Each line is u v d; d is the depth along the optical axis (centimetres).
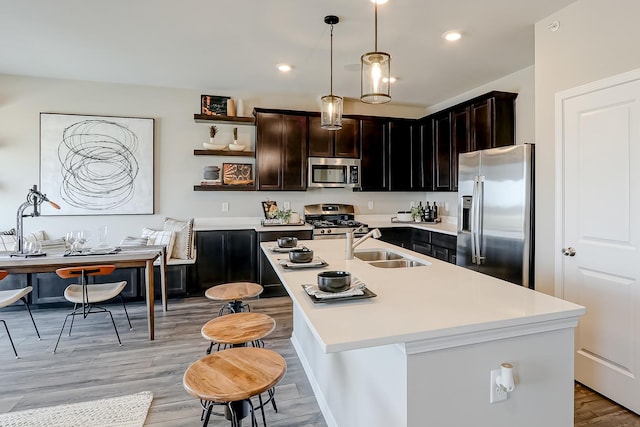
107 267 285
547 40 264
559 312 131
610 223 220
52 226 429
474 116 409
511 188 299
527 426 133
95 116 434
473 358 125
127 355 280
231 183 479
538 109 271
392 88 450
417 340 114
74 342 304
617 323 218
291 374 252
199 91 467
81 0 248
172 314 372
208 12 265
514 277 296
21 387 235
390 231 490
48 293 386
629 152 208
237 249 440
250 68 385
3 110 411
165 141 461
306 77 414
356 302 143
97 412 208
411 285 169
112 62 370
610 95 219
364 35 301
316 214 512
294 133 470
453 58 352
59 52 343
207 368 147
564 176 250
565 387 138
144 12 265
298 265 202
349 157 492
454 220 496
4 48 334
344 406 177
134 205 450
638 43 204
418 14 264
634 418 206
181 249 428
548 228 264
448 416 122
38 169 422
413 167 518
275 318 363
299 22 279
